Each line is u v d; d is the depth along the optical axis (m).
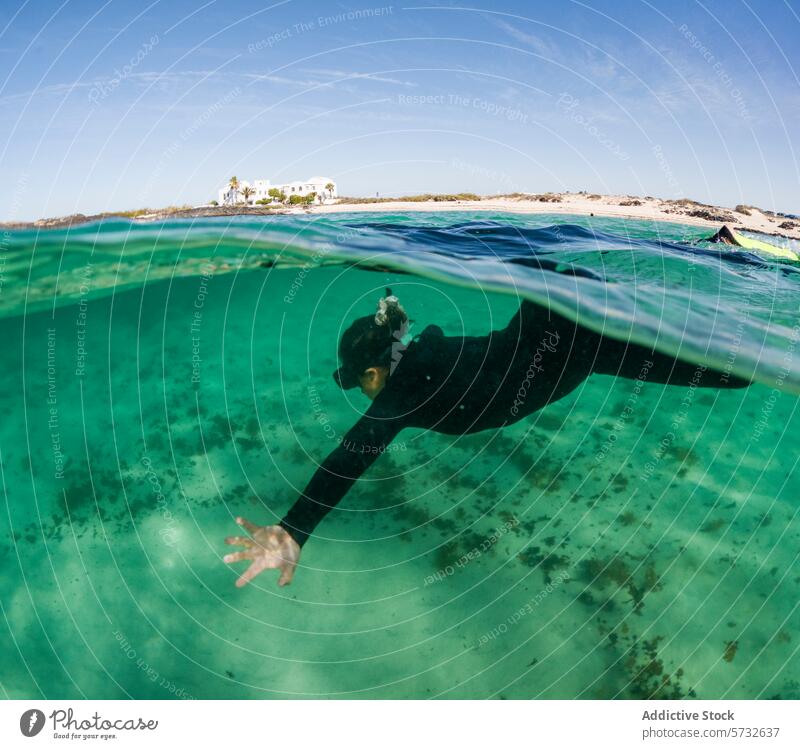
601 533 5.79
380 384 3.89
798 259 10.90
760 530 5.81
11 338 12.72
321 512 3.38
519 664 4.33
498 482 6.79
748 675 4.22
